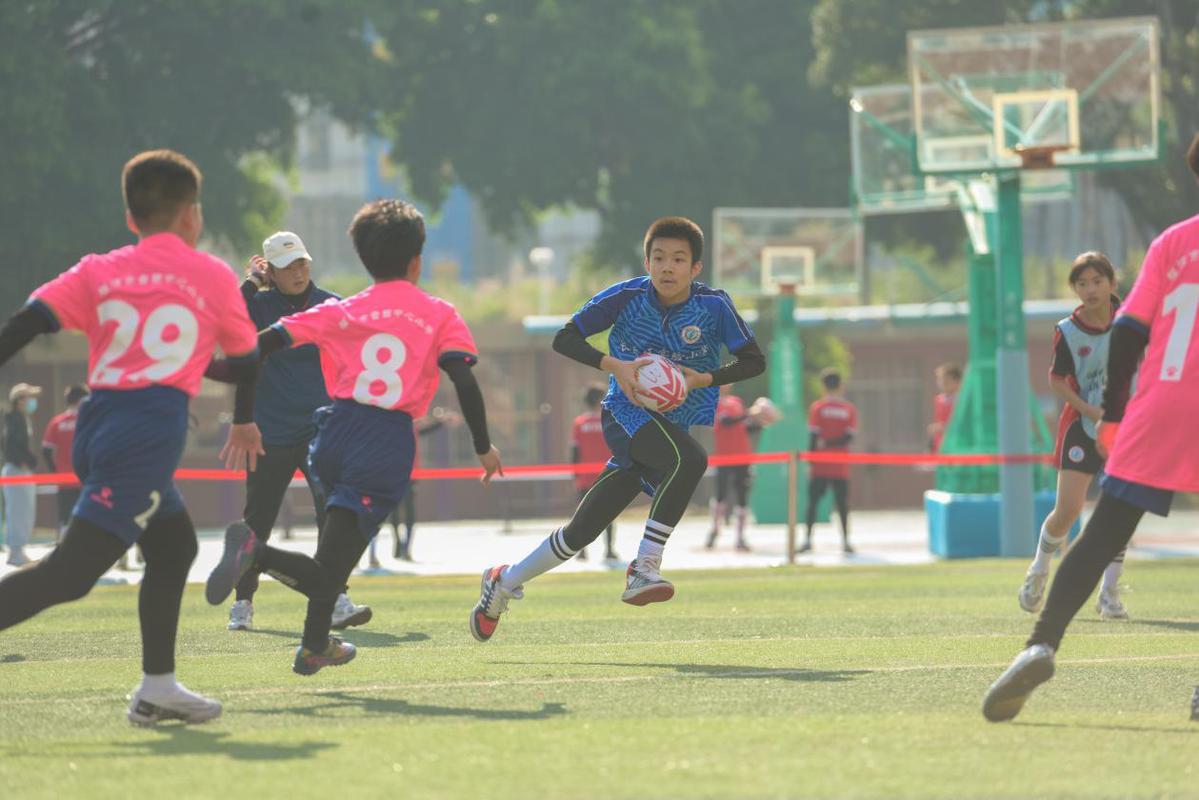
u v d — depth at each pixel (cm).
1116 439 1870
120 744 1788
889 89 7888
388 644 2953
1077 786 1507
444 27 13825
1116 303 3291
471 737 1798
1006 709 1872
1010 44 5812
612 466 2575
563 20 13475
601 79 13312
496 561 6309
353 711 2025
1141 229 12256
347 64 12444
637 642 2961
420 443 12119
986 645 2830
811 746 1720
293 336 2184
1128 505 1850
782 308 8819
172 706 1928
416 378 2194
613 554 6425
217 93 12131
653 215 13900
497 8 13862
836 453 6106
